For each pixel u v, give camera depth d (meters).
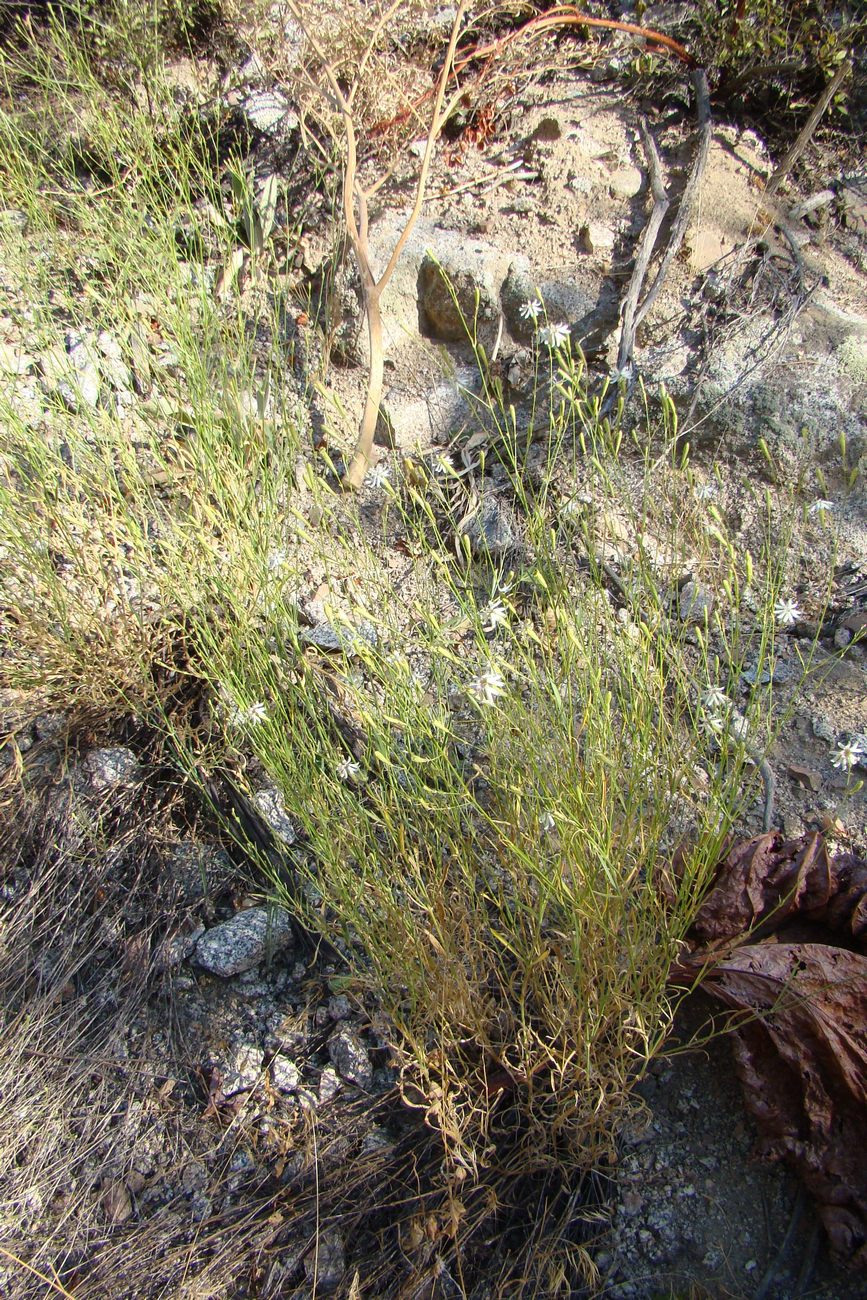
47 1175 2.36
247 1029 2.51
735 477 3.16
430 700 2.70
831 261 3.44
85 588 3.05
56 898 2.76
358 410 3.53
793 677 2.82
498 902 2.17
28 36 4.12
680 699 2.37
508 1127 2.25
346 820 2.17
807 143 3.69
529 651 2.18
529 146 3.73
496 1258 2.13
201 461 2.90
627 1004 2.00
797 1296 1.98
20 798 2.89
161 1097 2.45
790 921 2.30
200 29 4.20
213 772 2.83
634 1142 2.22
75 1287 2.19
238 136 4.00
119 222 3.52
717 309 3.32
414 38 3.87
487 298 3.43
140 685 2.97
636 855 2.13
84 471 3.05
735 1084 2.24
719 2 3.68
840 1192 2.01
